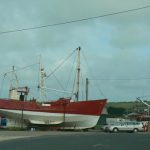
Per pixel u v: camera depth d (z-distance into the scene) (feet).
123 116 390.63
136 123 234.17
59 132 200.85
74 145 107.24
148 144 112.78
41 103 236.63
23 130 218.38
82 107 230.68
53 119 229.45
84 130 233.35
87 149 96.17
